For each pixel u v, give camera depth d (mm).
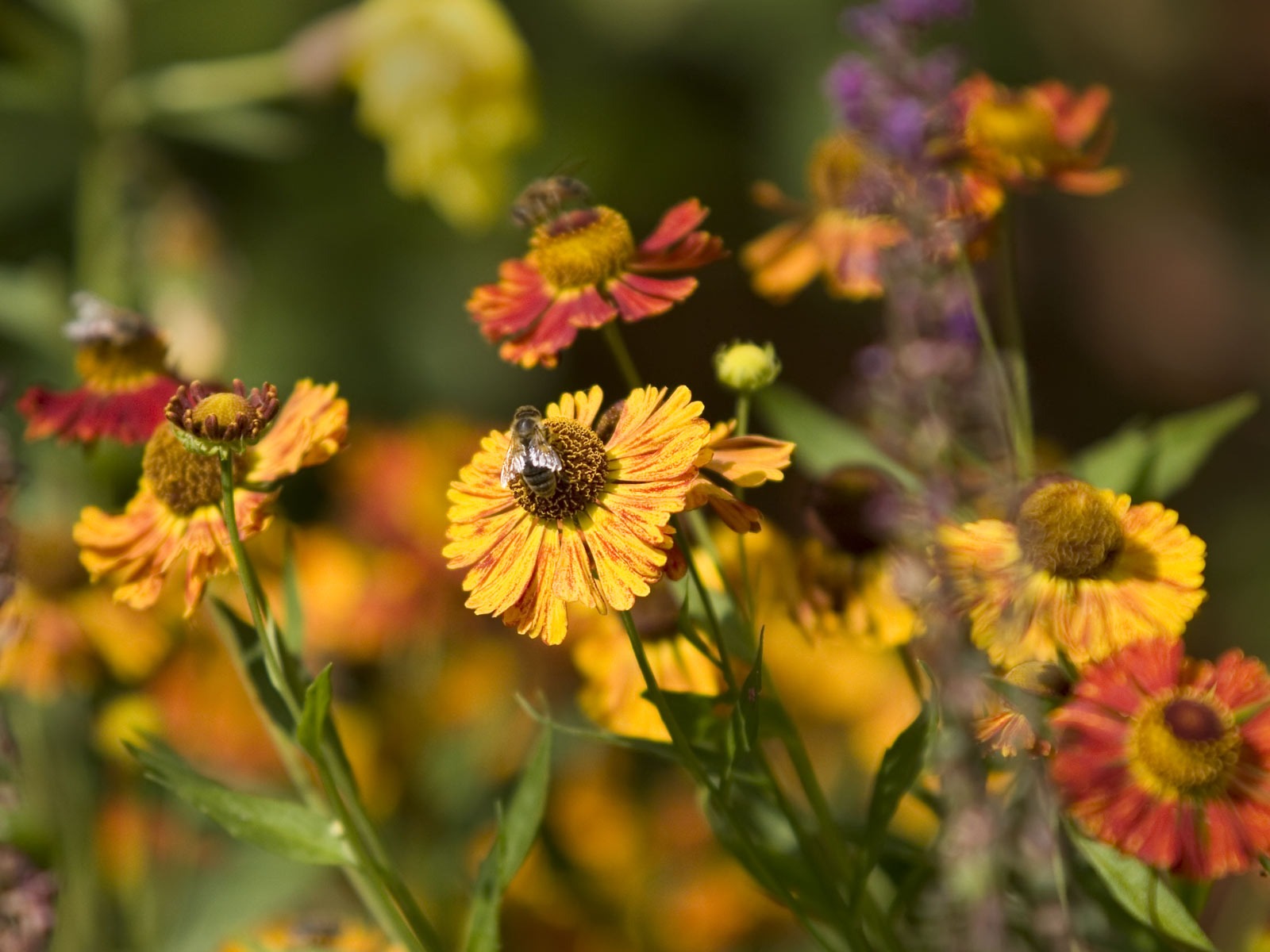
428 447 1245
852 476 904
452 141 1426
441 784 1088
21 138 2045
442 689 1119
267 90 1427
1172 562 855
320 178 2209
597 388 870
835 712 1097
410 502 1180
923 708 856
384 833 1068
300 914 1057
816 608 904
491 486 860
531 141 1519
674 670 916
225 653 1075
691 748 866
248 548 1088
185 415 851
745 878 1085
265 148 1448
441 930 1041
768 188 974
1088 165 933
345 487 1268
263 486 881
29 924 907
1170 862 827
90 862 1016
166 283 1315
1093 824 831
